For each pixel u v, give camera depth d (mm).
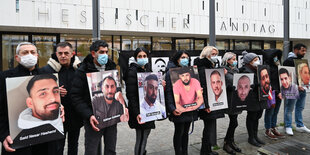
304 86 4895
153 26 12125
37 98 2307
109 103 2748
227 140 4055
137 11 11711
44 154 2557
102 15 10969
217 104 3654
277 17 16172
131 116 3186
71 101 2852
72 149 3045
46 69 2758
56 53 2918
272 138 4688
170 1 12516
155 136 4961
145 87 3131
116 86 2855
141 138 3256
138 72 3158
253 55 4164
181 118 3312
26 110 2238
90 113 2598
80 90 2650
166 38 13930
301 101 5180
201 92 3484
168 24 12484
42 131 2324
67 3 10359
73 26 10492
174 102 3342
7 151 2205
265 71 4184
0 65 10414
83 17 10641
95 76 2643
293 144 3105
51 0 10078
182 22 12852
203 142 3736
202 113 3686
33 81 2293
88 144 2697
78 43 11789
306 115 6703
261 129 5367
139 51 3195
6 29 10195
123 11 11391
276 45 18188
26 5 9656
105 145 2881
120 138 4828
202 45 15062
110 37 12492
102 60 2705
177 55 3549
